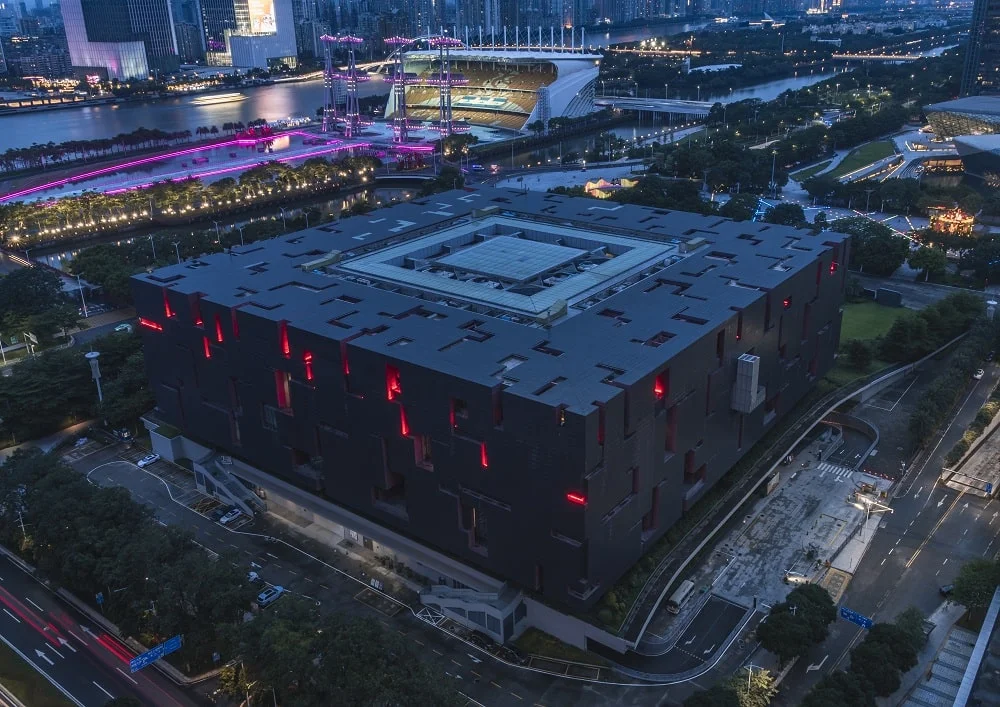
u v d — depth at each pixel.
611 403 156.50
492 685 161.62
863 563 192.62
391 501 194.00
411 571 194.50
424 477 180.12
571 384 162.75
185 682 164.50
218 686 162.62
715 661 165.62
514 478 164.12
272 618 156.12
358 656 146.00
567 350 179.38
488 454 166.62
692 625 175.12
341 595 187.25
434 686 140.25
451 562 183.88
